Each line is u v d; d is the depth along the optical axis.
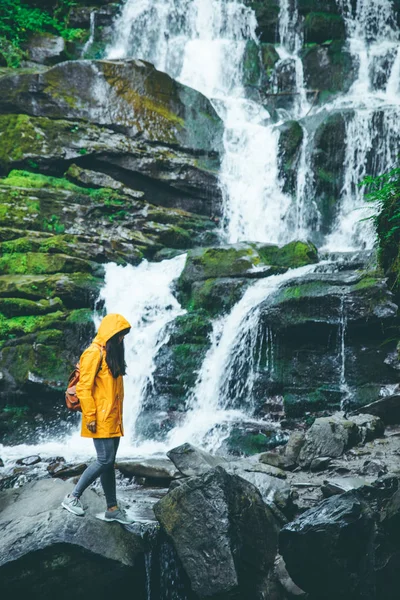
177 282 12.55
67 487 6.82
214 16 19.98
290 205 15.77
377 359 9.90
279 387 10.28
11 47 16.84
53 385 11.04
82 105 15.01
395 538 5.79
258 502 6.22
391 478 6.41
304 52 19.31
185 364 10.98
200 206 15.34
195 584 5.75
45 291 11.91
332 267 11.54
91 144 14.63
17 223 13.30
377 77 18.66
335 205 15.69
